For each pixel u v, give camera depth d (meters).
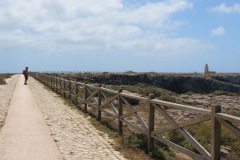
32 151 5.05
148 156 5.42
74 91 13.61
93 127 7.97
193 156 4.25
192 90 72.44
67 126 7.72
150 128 5.68
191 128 8.43
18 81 33.47
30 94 16.86
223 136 7.09
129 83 67.00
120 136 6.88
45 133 6.60
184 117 10.95
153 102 5.48
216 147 3.67
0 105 11.14
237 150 6.14
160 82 70.94
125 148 5.84
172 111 12.51
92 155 5.08
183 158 5.82
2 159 4.51
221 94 25.70
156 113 11.95
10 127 7.07
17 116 8.84
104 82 63.34
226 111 13.78
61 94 17.92
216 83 72.06
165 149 6.16
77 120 8.88
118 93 7.42
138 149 5.84
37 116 9.04
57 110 10.81
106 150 5.56
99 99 9.20
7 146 5.29
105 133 7.24
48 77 26.08
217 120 3.63
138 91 21.69
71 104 12.90
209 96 22.94
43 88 22.95
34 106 11.50
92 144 5.94
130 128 8.41
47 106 11.79
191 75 79.50
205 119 3.88
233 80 81.62
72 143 5.85
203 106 16.33
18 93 17.12
